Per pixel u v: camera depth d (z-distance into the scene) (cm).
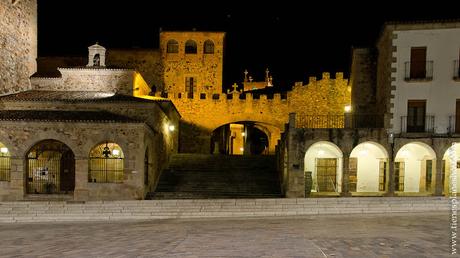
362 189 3303
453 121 2972
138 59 4912
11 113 3077
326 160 3356
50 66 4772
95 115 3070
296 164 2967
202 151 4738
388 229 1734
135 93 3900
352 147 3008
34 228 2061
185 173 3550
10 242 1628
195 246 1384
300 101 4694
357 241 1441
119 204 2506
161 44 4912
